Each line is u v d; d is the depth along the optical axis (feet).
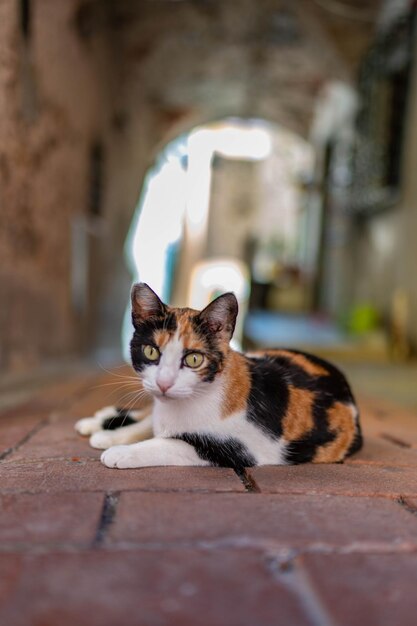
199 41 9.48
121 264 10.17
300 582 1.22
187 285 22.20
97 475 1.77
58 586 1.18
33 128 4.61
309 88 11.52
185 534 1.38
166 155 13.51
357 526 1.46
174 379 1.83
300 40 9.49
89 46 6.91
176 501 1.57
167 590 1.17
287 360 2.16
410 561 1.31
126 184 10.34
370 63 9.04
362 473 1.92
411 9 7.68
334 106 11.50
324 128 12.42
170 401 1.90
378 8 8.56
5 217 4.02
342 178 10.98
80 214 6.88
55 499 1.57
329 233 12.66
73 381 4.40
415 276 7.38
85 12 6.32
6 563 1.25
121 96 9.55
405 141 8.00
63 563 1.25
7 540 1.34
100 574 1.22
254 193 20.80
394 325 7.72
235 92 11.48
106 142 8.52
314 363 2.21
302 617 1.11
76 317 6.94
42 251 5.13
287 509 1.55
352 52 9.36
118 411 2.36
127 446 1.89
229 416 1.90
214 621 1.10
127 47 9.30
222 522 1.45
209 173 21.15
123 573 1.22
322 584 1.21
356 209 9.91
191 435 1.91
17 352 4.42
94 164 7.68
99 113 7.84
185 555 1.29
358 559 1.31
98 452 2.03
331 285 12.50
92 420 2.35
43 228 5.12
